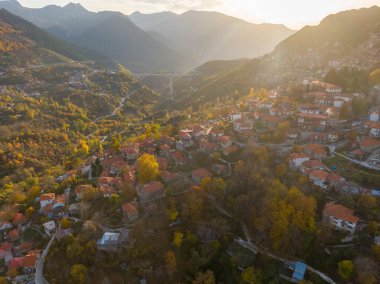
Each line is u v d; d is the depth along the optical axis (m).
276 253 113.19
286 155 150.50
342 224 111.25
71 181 170.75
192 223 127.88
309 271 105.81
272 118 180.25
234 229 124.50
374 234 107.31
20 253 132.25
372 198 114.62
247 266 112.19
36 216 153.50
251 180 134.62
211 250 117.75
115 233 124.00
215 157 158.75
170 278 111.94
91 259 115.75
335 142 156.88
